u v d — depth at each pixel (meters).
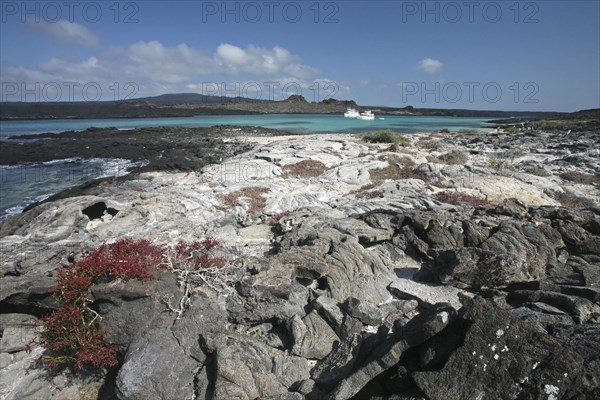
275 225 19.77
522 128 83.00
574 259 12.88
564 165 37.75
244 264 12.98
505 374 6.82
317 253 12.81
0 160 49.19
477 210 17.83
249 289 11.09
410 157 36.28
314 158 38.00
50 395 10.31
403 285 12.43
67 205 20.47
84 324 10.50
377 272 12.92
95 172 43.62
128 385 9.20
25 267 14.43
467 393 6.89
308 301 11.17
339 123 119.19
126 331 10.41
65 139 66.50
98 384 10.52
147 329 10.23
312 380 8.76
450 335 7.65
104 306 10.65
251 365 9.22
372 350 8.57
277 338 10.35
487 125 117.25
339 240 13.69
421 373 7.31
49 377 10.59
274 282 11.12
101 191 29.94
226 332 10.30
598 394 6.13
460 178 28.66
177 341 10.06
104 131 78.44
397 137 56.47
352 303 10.48
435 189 26.50
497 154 44.25
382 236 14.80
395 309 11.26
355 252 13.02
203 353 9.88
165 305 10.59
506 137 63.00
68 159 51.34
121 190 29.78
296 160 37.09
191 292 11.09
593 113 139.38
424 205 21.09
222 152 48.78
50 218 19.42
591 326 7.81
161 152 52.94
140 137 68.00
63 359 10.50
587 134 62.69
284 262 12.36
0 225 21.08
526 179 28.77
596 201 26.00
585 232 13.89
